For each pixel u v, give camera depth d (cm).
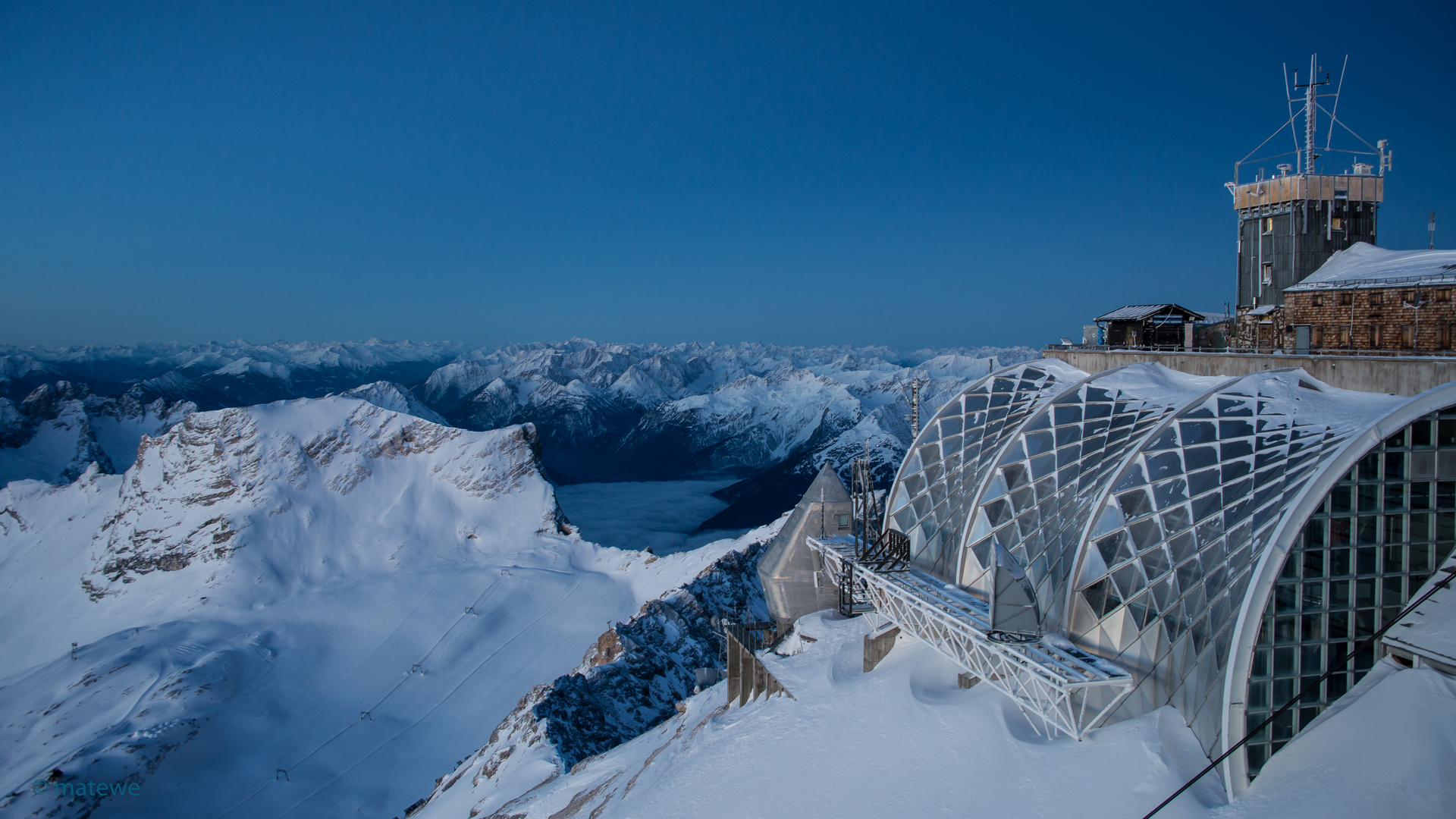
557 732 9450
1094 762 2806
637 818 4200
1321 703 2612
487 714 16188
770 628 6000
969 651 3544
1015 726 3231
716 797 3925
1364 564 2597
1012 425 4388
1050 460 3856
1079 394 4169
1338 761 2409
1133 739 2791
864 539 4769
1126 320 6128
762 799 3691
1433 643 2456
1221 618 2695
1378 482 2589
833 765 3650
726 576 17225
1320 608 2581
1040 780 2862
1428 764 2223
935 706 3644
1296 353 4547
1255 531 2670
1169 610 2894
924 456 4856
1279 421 3042
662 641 14362
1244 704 2509
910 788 3192
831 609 5669
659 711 11875
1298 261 5566
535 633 19762
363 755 14675
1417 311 3897
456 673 17975
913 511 4731
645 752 6162
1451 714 2294
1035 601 3284
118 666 17212
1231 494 2872
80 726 15238
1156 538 3033
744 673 5378
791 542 5703
